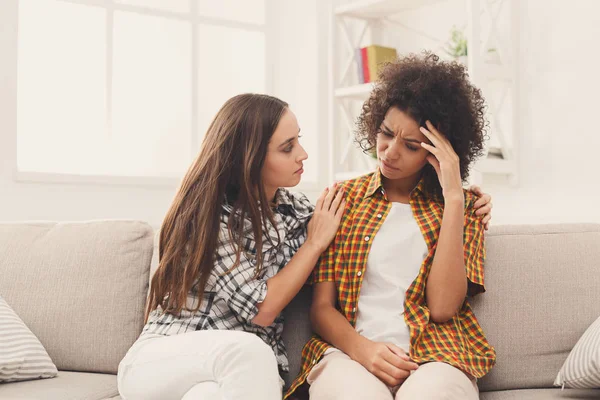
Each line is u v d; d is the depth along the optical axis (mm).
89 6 3084
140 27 3291
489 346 1492
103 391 1546
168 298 1488
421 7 3230
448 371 1285
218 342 1312
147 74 3314
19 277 1752
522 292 1582
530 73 2768
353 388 1248
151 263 1766
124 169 3266
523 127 2795
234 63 3506
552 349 1556
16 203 2844
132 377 1404
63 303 1720
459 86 1559
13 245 1806
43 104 3068
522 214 2797
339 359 1385
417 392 1211
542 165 2734
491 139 2832
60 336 1707
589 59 2574
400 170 1520
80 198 2971
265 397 1261
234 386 1263
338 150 3422
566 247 1624
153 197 3146
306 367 1496
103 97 3139
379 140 1538
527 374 1549
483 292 1572
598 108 2551
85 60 3129
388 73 1562
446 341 1437
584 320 1565
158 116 3346
